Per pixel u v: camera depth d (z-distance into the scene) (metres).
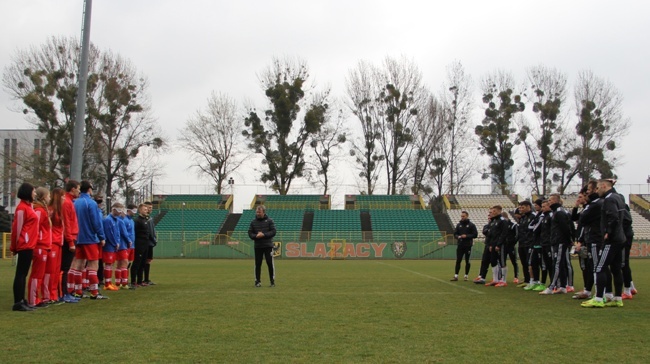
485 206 52.00
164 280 16.20
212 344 6.14
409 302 10.16
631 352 5.78
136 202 50.78
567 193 54.34
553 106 53.97
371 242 40.94
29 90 43.97
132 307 9.25
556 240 12.00
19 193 8.84
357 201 51.66
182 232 42.78
